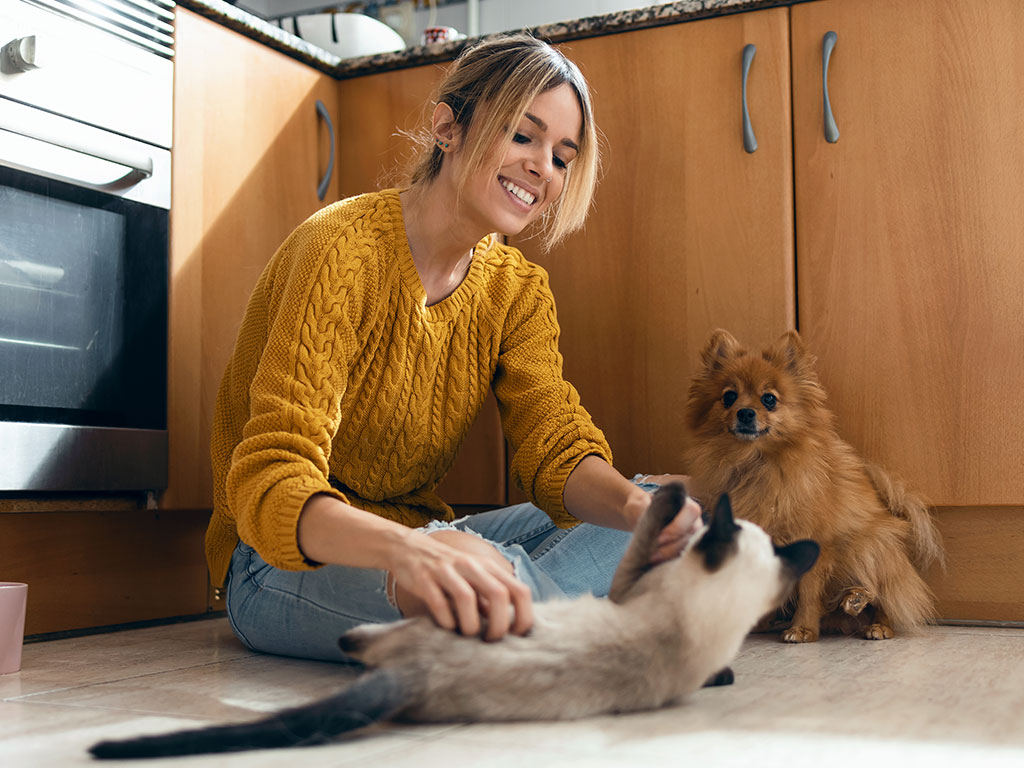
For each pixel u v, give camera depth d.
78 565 1.82
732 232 1.97
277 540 1.09
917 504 1.80
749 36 1.96
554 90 1.45
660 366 2.02
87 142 1.71
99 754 0.80
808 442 1.79
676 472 2.00
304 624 1.44
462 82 1.47
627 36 2.06
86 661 1.50
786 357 1.83
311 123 2.27
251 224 2.09
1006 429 1.77
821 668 1.36
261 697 1.19
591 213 2.08
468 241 1.51
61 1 1.69
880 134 1.86
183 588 2.05
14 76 1.60
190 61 1.95
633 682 0.95
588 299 2.08
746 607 0.96
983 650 1.55
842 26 1.89
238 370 1.52
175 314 1.91
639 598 0.99
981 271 1.79
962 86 1.81
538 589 1.36
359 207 1.47
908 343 1.84
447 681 0.90
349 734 0.91
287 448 1.18
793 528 1.77
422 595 0.94
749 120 1.95
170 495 1.89
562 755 0.84
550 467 1.52
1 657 1.36
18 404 1.62
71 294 1.71
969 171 1.80
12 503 1.64
